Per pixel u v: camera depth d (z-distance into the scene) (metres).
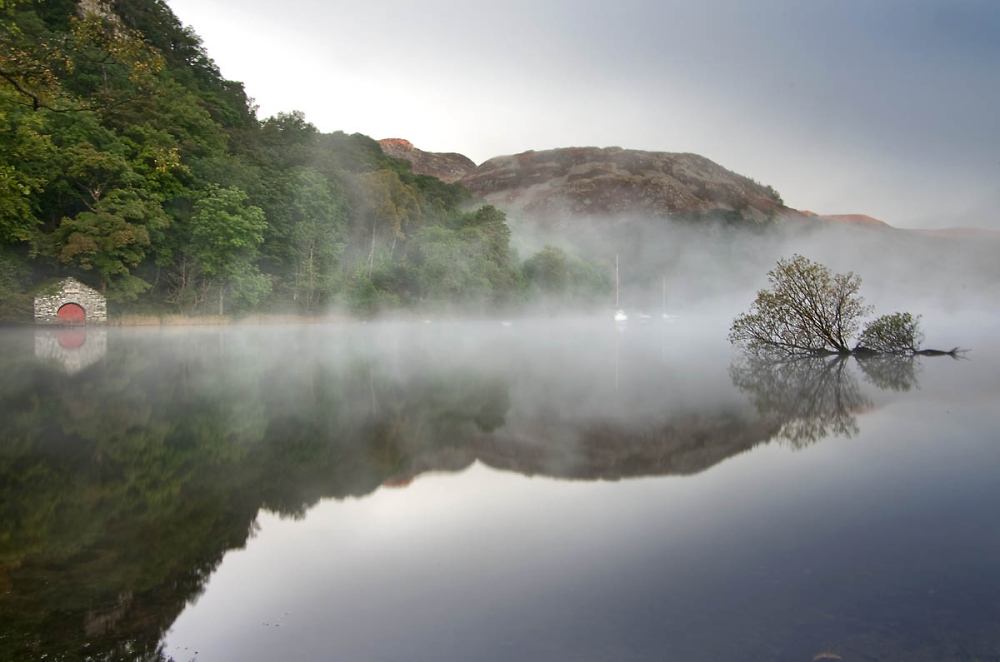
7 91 15.86
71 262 38.56
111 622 2.80
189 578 3.28
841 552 3.50
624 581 3.15
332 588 3.15
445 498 4.74
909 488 4.84
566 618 2.76
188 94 59.47
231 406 9.30
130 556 3.61
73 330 35.88
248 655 2.45
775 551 3.53
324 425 7.82
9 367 14.63
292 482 5.18
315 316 52.28
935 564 3.30
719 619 2.71
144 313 42.38
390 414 8.66
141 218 40.66
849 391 11.00
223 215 43.78
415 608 2.88
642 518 4.20
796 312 21.33
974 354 19.88
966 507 4.32
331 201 58.97
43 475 5.35
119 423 7.82
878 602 2.85
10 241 37.94
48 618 2.81
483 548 3.69
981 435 7.03
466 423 7.96
